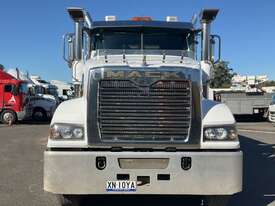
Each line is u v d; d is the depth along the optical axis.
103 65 6.58
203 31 9.48
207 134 6.51
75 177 6.36
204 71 8.98
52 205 7.66
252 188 9.07
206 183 6.38
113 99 6.52
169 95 6.54
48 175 6.41
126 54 8.30
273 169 11.22
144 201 7.95
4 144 16.84
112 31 9.41
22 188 8.99
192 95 6.53
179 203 7.79
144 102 6.52
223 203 6.87
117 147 6.46
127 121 6.50
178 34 9.56
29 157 13.30
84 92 6.84
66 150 6.45
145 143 6.47
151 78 6.54
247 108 34.34
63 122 6.51
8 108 30.16
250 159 12.90
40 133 21.97
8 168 11.34
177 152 6.41
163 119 6.51
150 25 9.35
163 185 6.37
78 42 9.25
